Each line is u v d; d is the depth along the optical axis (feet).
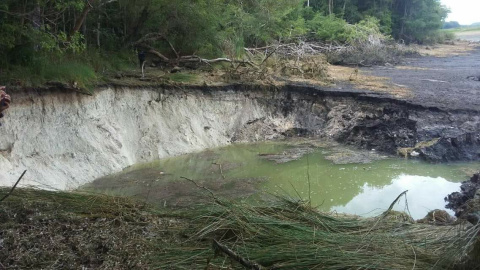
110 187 37.50
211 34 66.18
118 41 62.28
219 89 55.93
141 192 35.91
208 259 15.61
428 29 178.40
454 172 40.88
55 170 37.60
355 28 118.21
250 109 57.77
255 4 83.92
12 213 20.01
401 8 174.19
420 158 44.78
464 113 48.88
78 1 42.91
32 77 38.86
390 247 16.87
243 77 60.34
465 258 14.90
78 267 16.44
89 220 20.18
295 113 58.44
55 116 39.37
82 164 39.91
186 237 18.97
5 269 16.16
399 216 22.25
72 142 40.14
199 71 62.13
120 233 18.92
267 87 59.16
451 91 59.62
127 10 60.13
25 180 34.88
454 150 44.45
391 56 115.14
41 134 38.04
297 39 101.86
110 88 45.93
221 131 54.70
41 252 17.24
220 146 53.01
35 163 36.73
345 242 17.11
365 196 35.55
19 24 39.22
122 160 43.57
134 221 20.43
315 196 35.76
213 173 41.88
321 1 145.59
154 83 50.62
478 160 43.83
